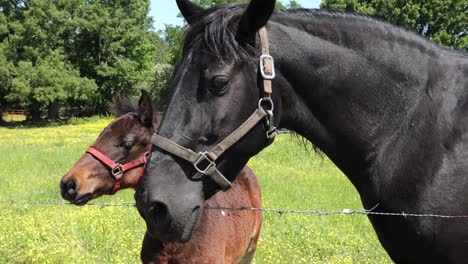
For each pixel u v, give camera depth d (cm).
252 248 537
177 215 195
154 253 398
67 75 4141
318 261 602
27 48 4072
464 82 229
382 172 225
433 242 217
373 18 236
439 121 222
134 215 761
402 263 232
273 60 212
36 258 581
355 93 223
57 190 1003
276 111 215
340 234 703
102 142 457
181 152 199
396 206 222
